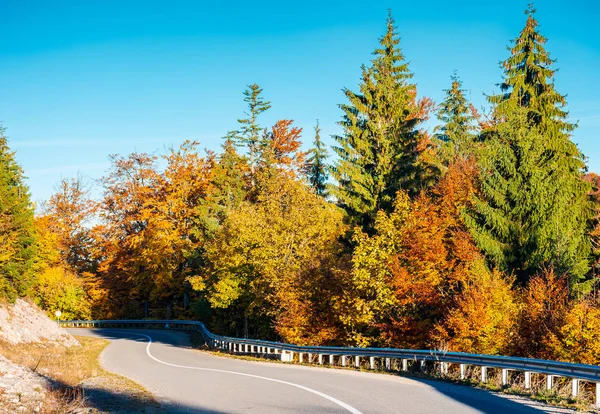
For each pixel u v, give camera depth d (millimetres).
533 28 33312
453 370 19062
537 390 12891
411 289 26422
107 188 65062
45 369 22609
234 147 64312
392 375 17766
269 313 33688
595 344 19859
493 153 30844
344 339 30719
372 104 42625
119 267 64000
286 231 35312
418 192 39469
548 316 22062
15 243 42094
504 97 34406
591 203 30453
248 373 20250
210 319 53531
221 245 39406
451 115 49750
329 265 32312
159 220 57031
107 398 15250
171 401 14172
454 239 28016
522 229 28125
